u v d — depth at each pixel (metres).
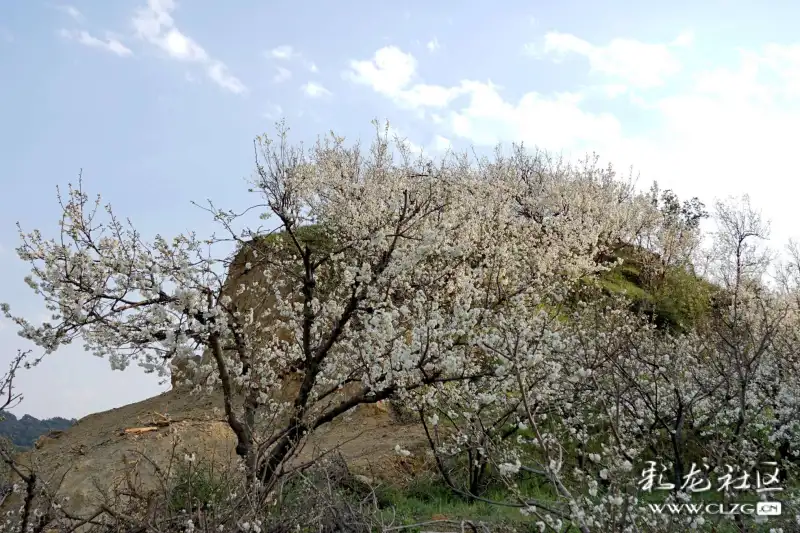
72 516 5.76
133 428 13.11
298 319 8.44
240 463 6.54
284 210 8.09
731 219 19.86
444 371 7.07
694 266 20.73
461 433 7.84
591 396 8.09
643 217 22.11
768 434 8.01
